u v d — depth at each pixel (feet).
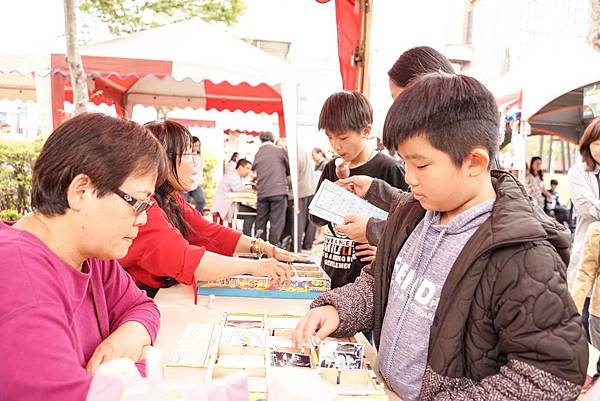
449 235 3.10
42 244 2.66
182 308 4.97
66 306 2.66
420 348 3.11
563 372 2.38
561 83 14.06
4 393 2.23
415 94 2.79
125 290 3.85
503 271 2.61
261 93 21.61
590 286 6.91
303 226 21.79
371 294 3.94
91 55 14.02
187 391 2.23
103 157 2.64
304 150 21.34
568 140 24.43
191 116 32.01
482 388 2.54
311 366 3.45
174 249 4.98
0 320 2.26
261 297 5.46
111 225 2.76
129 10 28.99
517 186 2.95
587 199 9.61
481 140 2.73
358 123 6.34
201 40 15.12
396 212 3.83
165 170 3.10
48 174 2.66
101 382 2.08
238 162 28.04
